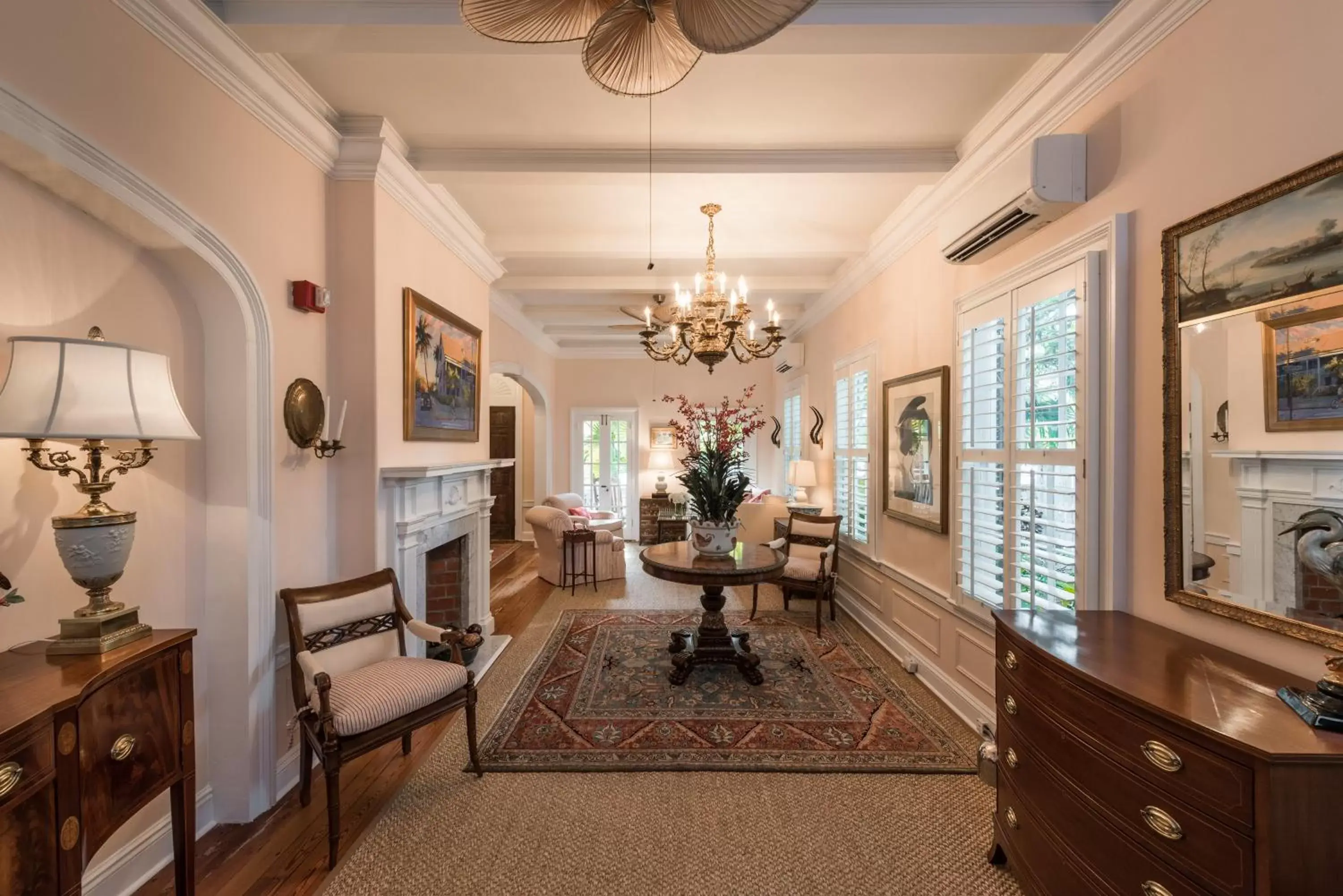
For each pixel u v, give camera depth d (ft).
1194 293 4.99
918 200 10.28
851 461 14.60
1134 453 5.79
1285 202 4.23
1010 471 7.60
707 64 7.07
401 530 8.98
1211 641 4.92
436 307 10.27
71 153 4.57
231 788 6.63
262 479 6.79
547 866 5.92
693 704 9.63
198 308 6.46
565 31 4.33
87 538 4.46
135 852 5.63
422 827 6.55
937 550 10.11
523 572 20.67
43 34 4.50
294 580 7.50
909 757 7.97
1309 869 3.14
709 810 6.86
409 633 9.41
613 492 27.22
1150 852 3.81
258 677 6.71
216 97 6.21
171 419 4.81
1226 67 4.78
